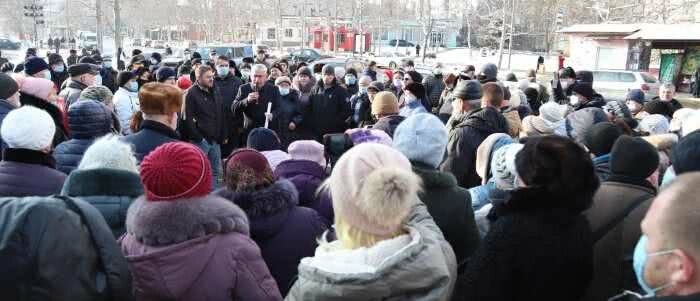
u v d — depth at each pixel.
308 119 8.95
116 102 7.12
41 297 1.80
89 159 2.73
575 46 29.44
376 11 58.34
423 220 2.26
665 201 1.53
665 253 1.49
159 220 2.20
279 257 2.75
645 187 2.68
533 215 2.18
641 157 2.66
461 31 64.19
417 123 2.97
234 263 2.25
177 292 2.19
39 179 3.05
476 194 3.68
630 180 2.68
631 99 7.71
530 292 2.14
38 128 3.08
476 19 51.47
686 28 26.16
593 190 2.22
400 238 2.01
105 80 12.48
